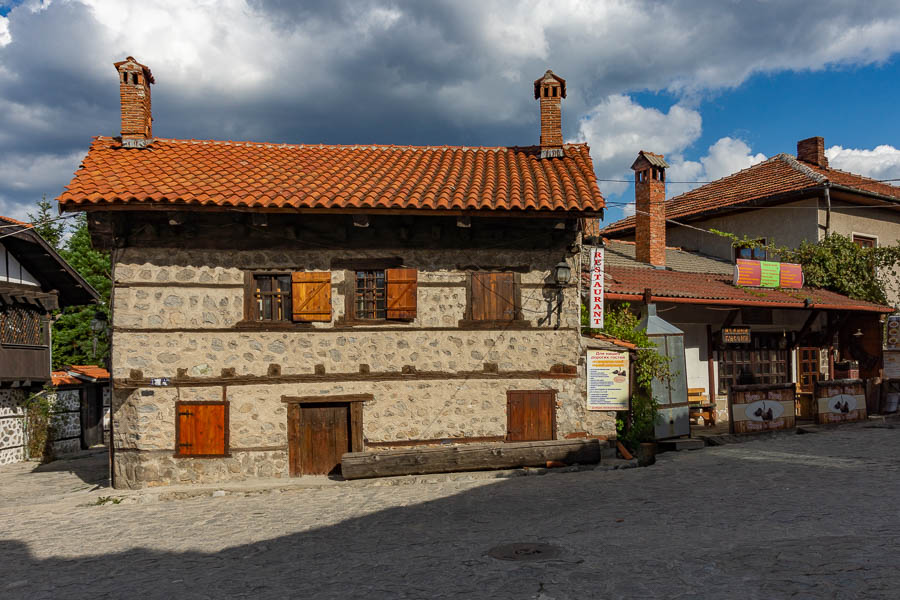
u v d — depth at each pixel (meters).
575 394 12.88
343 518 9.17
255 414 12.14
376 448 12.35
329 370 12.34
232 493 11.37
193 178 12.52
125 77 14.13
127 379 11.89
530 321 12.78
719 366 17.55
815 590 5.39
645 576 5.95
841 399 16.78
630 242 22.91
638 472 11.63
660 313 16.41
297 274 12.32
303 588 6.19
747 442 14.41
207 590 6.32
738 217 21.94
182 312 12.07
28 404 20.42
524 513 8.94
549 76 14.89
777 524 7.61
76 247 32.31
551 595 5.59
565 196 12.62
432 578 6.24
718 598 5.34
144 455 11.88
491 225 12.77
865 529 7.22
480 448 11.89
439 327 12.61
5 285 18.70
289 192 12.08
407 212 11.89
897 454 12.37
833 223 20.06
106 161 13.14
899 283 21.23
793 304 16.98
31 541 8.76
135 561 7.52
